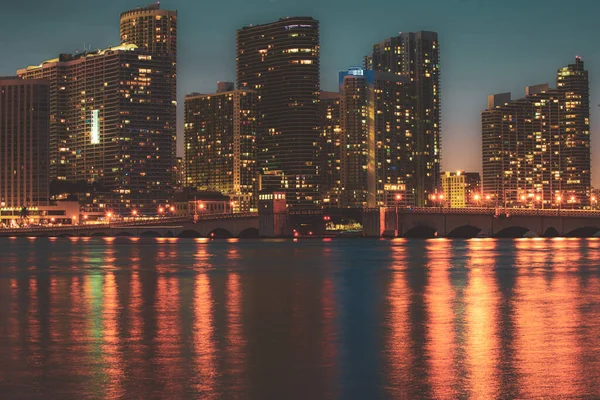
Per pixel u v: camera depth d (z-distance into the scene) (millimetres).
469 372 72250
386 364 75625
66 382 69375
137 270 194125
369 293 136250
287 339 88625
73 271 191375
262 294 135250
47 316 107625
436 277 168375
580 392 65500
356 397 64875
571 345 84125
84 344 85812
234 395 65375
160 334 92000
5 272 188375
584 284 150750
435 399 64125
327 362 76562
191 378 70500
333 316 106625
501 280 160000
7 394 65875
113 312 111438
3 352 81562
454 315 107250
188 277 172000
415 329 95188
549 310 112125
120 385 68250
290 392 66312
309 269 195375
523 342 86000
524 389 66500
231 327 97062
